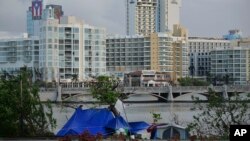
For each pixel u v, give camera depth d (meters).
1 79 79.25
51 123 79.31
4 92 76.00
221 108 74.75
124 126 78.81
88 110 80.44
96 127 77.62
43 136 75.62
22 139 73.31
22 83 78.31
